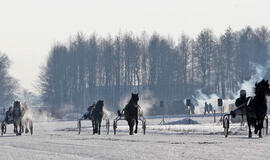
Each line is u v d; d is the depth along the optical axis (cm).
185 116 6794
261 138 2114
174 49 10994
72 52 10581
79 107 10144
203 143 1736
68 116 8556
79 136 2511
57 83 10306
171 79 10494
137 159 1171
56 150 1466
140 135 2608
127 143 1753
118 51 10675
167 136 2408
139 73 10950
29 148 1595
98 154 1300
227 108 8275
